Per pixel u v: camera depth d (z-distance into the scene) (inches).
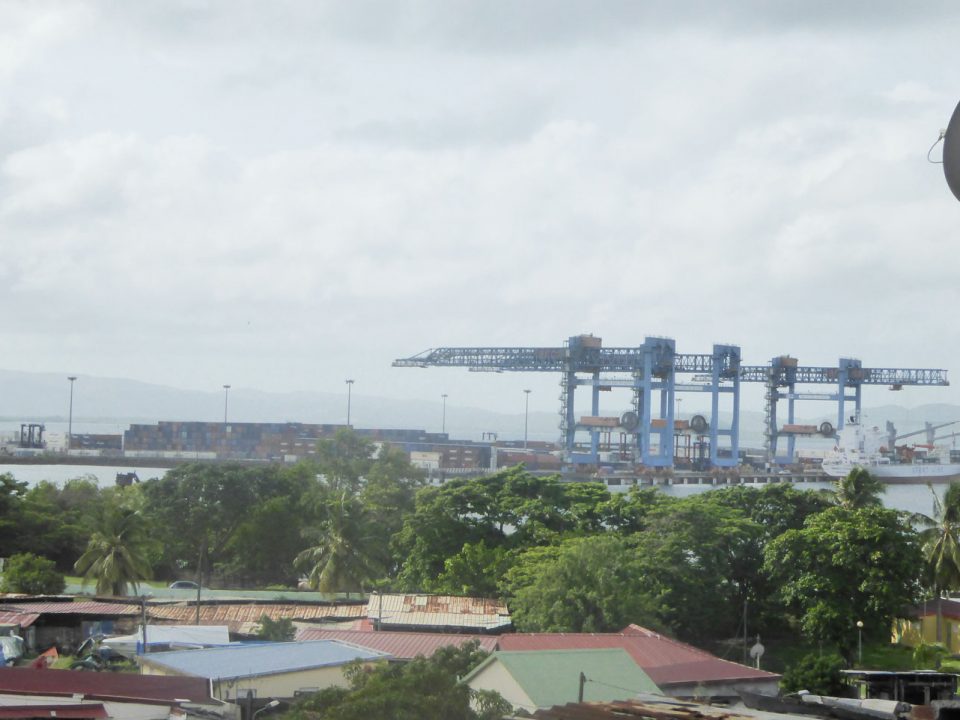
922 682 1398.9
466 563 2925.7
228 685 1557.6
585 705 884.0
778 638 2859.3
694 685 1683.1
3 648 2177.7
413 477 4156.0
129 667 2081.7
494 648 1887.3
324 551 3065.9
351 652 1754.4
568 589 2357.3
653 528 2839.6
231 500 3850.9
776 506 3171.8
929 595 2876.5
